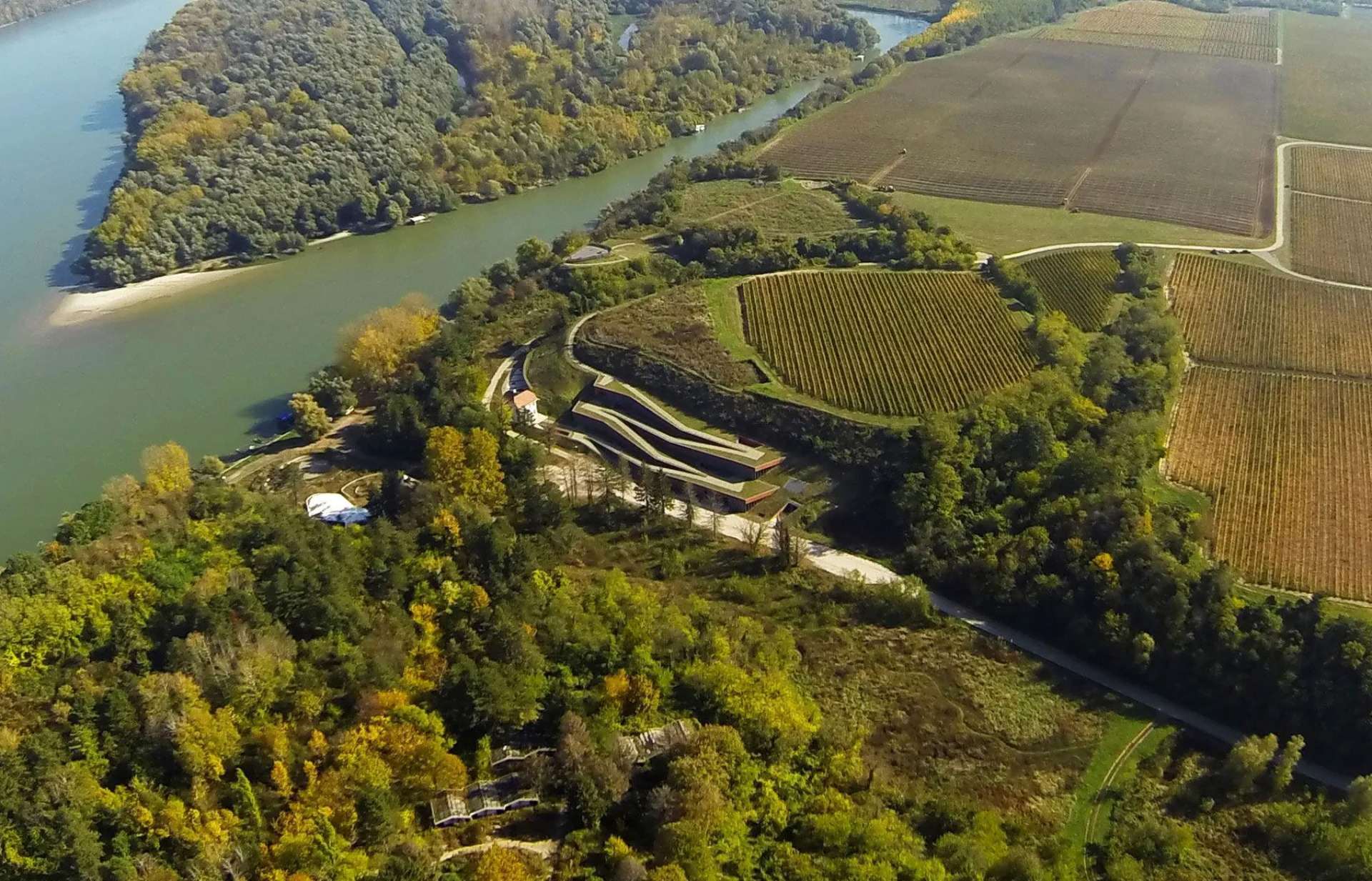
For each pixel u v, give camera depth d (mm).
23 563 128000
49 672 110000
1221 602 135750
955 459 164000
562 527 160125
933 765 122812
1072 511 152625
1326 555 147250
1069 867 106375
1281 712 128875
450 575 130250
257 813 95000
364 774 97312
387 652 113750
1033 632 146500
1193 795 120500
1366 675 125375
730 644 128375
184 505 150000
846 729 123438
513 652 115062
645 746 109250
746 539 164125
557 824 101188
